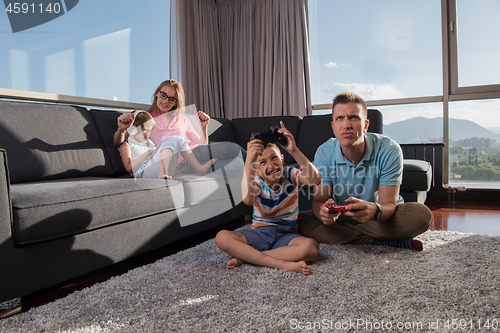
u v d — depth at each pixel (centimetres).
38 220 100
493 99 307
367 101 341
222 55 386
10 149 146
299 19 343
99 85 253
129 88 279
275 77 351
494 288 97
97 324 83
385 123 343
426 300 90
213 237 184
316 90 357
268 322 80
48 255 104
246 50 371
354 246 145
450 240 155
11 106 155
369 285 101
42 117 165
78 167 170
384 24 332
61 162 162
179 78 320
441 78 318
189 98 339
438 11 315
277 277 109
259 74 367
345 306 87
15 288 95
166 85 193
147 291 102
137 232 133
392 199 143
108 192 122
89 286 119
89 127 186
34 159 152
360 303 89
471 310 84
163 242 145
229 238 124
